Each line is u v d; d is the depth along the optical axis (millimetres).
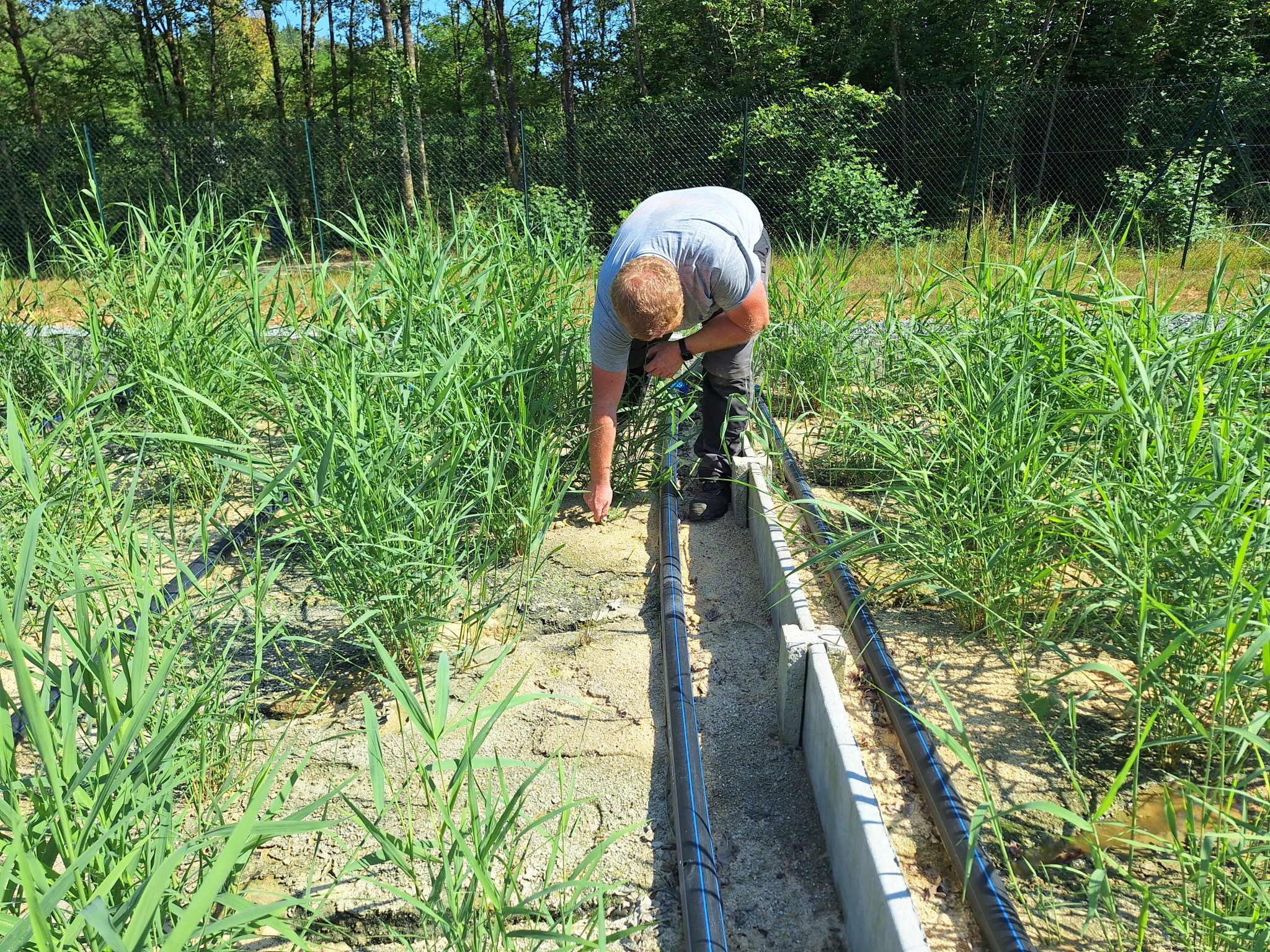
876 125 16531
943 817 2080
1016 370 3146
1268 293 3137
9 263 5809
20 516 3283
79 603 1755
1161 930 1807
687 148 16500
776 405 5203
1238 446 2453
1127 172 14328
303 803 2365
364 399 3119
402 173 16734
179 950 1209
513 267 4441
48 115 26500
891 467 3172
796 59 20578
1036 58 20422
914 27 20234
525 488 3416
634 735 2607
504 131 17203
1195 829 1945
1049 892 1918
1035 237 3695
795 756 2525
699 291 3211
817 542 3432
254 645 3037
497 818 2264
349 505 2816
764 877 2133
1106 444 2928
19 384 4898
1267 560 2184
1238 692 2064
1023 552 2711
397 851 1737
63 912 1576
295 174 16938
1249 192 8148
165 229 4898
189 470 4051
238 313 4477
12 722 2611
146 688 1740
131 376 4352
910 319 5195
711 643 3062
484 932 1777
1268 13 20375
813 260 5516
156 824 1795
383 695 2818
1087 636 2773
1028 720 2463
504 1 22531
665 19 22719
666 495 3949
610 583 3471
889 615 3008
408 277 4066
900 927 1627
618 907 2043
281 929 1515
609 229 16156
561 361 3998
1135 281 6781
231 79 27125
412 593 2900
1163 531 2150
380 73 27359
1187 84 15422
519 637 2883
